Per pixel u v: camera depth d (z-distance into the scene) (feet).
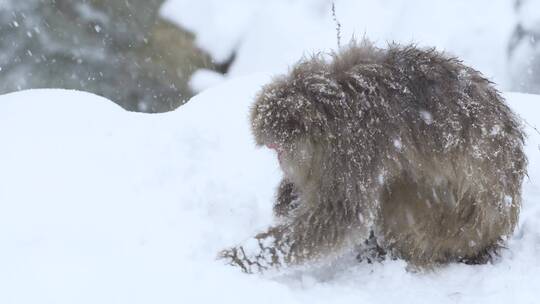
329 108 20.15
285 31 59.47
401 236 21.94
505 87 59.16
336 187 20.34
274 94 20.67
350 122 20.11
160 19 63.87
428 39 58.95
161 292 18.67
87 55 65.46
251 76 38.06
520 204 22.80
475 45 59.72
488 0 61.31
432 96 20.80
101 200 24.75
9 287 18.30
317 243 20.93
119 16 65.87
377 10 60.39
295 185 22.41
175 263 20.38
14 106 32.48
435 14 60.29
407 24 60.39
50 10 67.00
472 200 21.40
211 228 23.45
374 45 22.36
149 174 26.76
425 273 22.24
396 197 21.34
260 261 21.38
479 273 22.04
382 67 21.01
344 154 20.12
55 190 25.32
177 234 22.67
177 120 32.01
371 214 20.74
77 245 21.18
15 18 66.59
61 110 31.96
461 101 20.99
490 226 22.03
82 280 18.81
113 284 18.79
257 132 20.84
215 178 27.27
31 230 22.41
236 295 18.92
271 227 22.53
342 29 59.21
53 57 65.62
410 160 20.54
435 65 21.47
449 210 21.43
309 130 20.04
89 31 66.18
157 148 29.01
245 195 25.91
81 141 29.27
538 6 60.75
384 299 20.42
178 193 25.62
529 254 23.34
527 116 33.27
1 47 65.62
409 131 20.45
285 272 21.58
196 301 18.47
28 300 17.80
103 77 64.69
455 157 20.75
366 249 23.25
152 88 63.31
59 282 18.62
